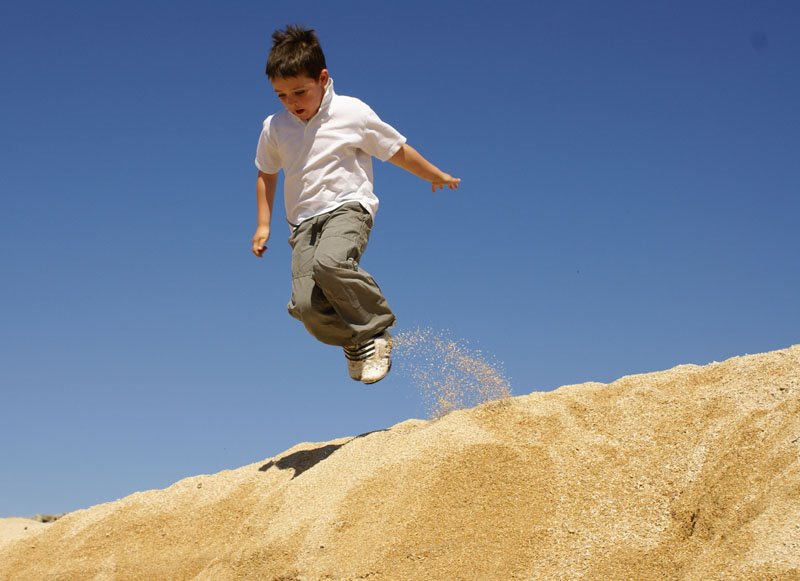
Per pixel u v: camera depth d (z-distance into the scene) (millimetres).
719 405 4566
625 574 3795
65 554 5438
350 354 5109
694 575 3504
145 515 5508
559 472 4438
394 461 4691
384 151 5238
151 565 5082
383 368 5078
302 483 4973
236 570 4602
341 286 4840
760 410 4336
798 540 3291
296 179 5145
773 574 3201
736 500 3811
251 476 5523
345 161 5109
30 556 5578
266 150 5340
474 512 4254
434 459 4566
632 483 4297
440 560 4062
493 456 4523
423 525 4223
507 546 4059
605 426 4770
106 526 5535
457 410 5145
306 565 4309
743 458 4027
